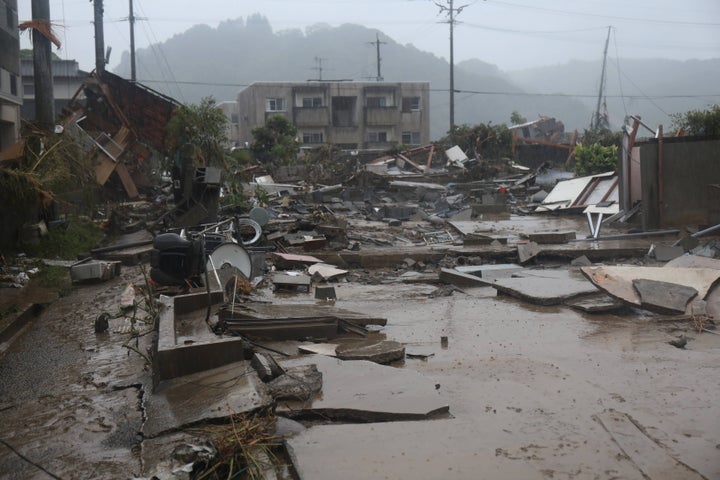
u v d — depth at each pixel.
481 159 38.00
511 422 4.09
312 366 5.00
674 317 6.95
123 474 3.51
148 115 25.50
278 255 11.01
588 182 21.11
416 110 62.16
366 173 27.62
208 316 5.90
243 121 66.19
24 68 40.09
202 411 4.12
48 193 12.48
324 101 60.75
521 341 6.21
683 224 14.54
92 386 5.13
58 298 9.15
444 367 5.39
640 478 3.31
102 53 31.08
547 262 11.88
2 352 6.40
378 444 3.76
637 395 4.59
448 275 9.59
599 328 6.68
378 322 6.86
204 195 14.14
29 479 3.52
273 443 3.77
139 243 13.35
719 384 4.80
